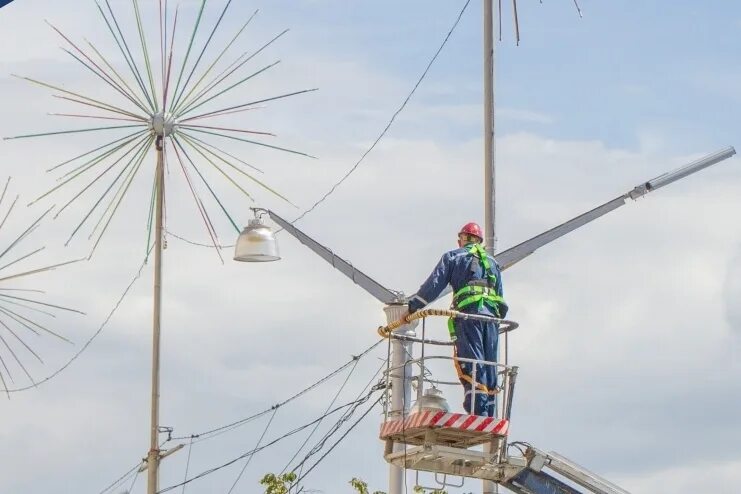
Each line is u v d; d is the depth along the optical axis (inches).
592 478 970.1
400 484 1058.1
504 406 939.3
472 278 941.2
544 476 977.5
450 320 948.6
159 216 1060.5
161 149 1049.5
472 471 967.6
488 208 1059.9
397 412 963.3
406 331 1023.6
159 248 1062.4
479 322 935.0
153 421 1056.2
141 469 1069.8
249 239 1073.5
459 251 947.3
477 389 928.3
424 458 933.2
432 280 935.0
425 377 946.1
